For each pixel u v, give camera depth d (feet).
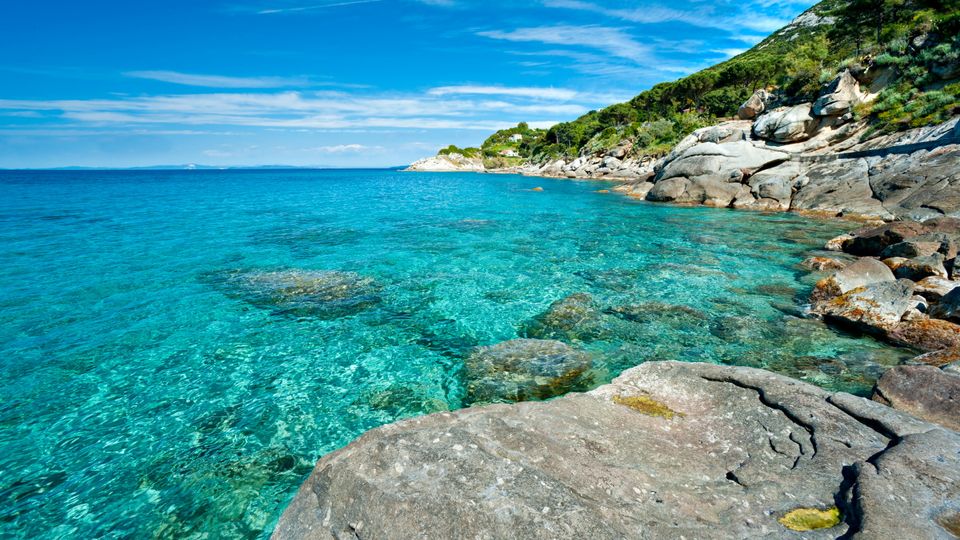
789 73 155.33
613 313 40.60
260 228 87.71
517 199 146.61
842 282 40.93
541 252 64.64
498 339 36.50
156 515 19.48
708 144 124.06
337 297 45.68
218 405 27.53
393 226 90.17
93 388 29.25
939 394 20.74
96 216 104.37
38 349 34.27
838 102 119.34
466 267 56.70
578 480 15.29
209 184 273.33
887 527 12.30
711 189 115.96
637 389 23.41
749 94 264.93
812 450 17.26
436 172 519.19
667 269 54.34
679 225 86.22
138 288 48.08
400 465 15.64
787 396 20.75
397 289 48.11
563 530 12.86
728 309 41.01
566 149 367.25
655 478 15.89
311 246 69.87
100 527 18.90
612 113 359.25
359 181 308.81
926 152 85.25
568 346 34.12
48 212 111.55
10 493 20.59
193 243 71.87
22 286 48.39
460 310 42.29
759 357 32.19
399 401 27.99
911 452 15.62
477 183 253.44
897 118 106.22
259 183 284.82
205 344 35.47
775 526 13.32
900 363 30.55
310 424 25.75
